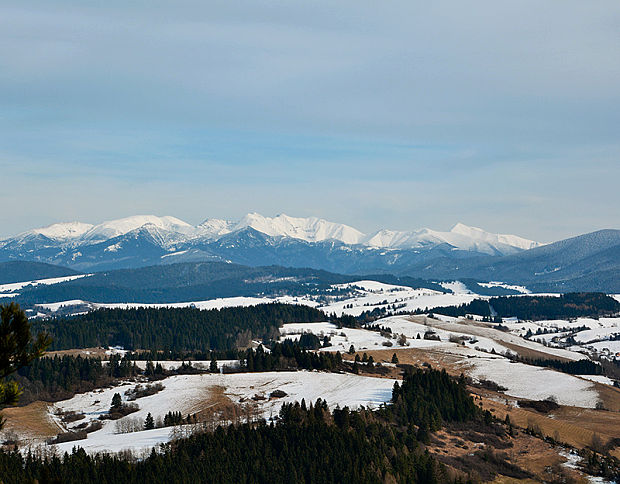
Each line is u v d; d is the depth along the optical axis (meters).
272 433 167.38
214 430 176.88
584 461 175.88
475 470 159.38
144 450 164.25
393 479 144.50
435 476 149.12
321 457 153.50
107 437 187.75
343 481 144.12
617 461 180.12
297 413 184.25
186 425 190.25
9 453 157.25
